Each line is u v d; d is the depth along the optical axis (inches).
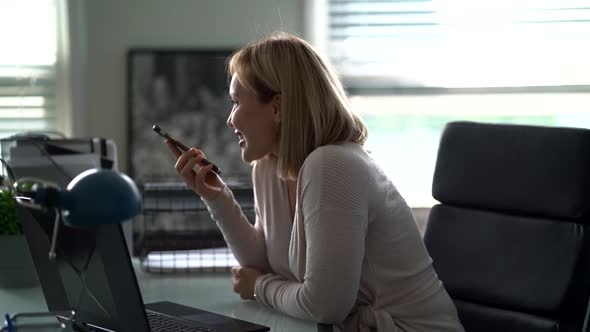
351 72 120.5
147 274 78.0
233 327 58.1
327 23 119.4
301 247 64.0
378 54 120.5
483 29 120.3
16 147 76.2
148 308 64.0
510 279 67.2
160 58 115.3
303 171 62.7
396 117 121.9
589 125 121.5
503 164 69.2
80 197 43.7
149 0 115.6
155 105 115.5
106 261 49.2
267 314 64.6
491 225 69.7
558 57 120.3
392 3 119.8
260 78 65.7
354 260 60.5
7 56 115.6
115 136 116.6
